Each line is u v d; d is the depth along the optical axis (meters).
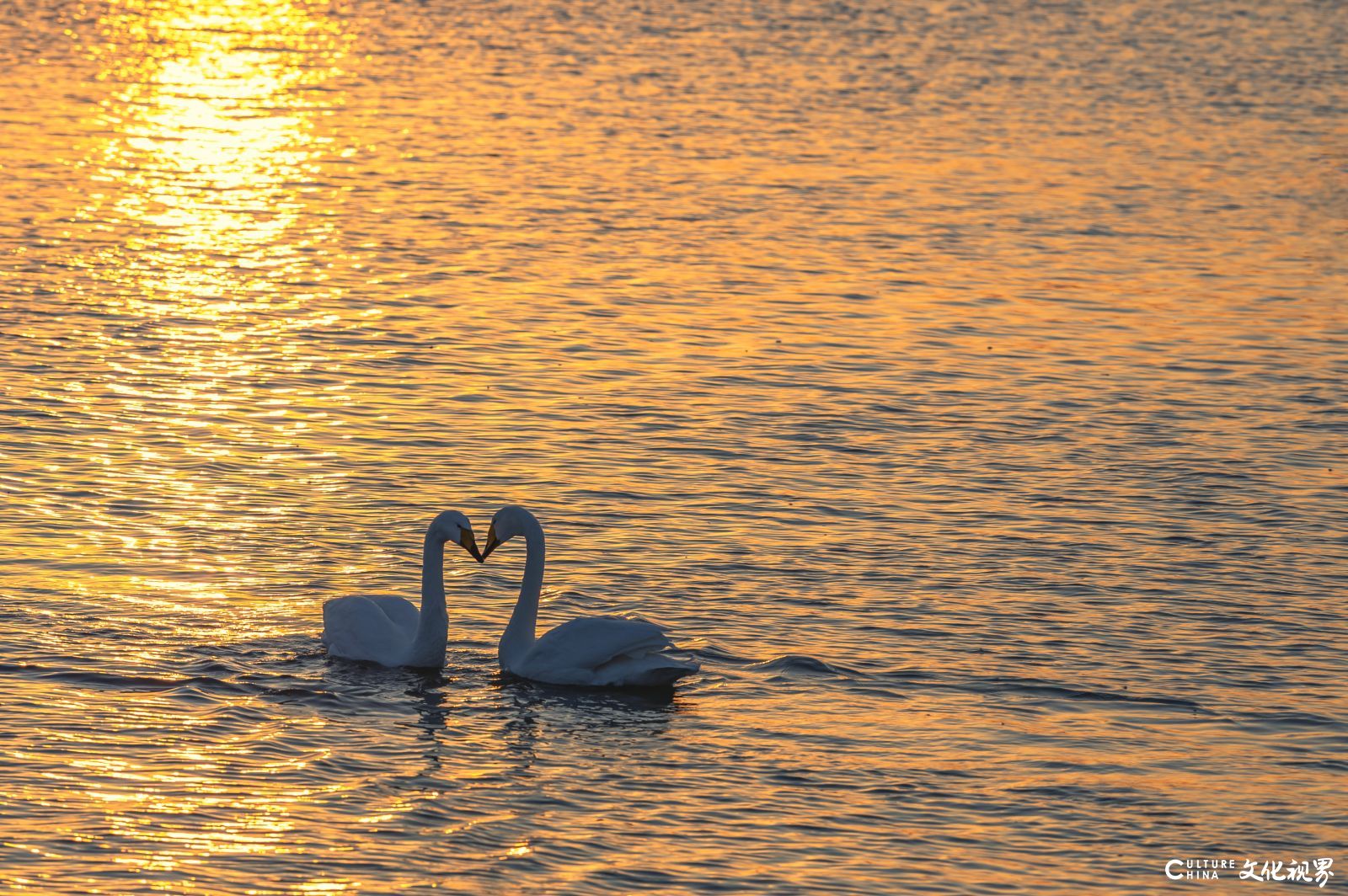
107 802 14.73
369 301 34.22
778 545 22.28
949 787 15.69
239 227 40.00
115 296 33.53
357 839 14.31
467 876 13.75
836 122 55.81
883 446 26.80
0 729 15.96
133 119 53.16
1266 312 36.03
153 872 13.57
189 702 16.91
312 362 30.03
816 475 25.30
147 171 45.84
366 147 50.22
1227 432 27.98
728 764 16.06
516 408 28.02
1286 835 14.94
